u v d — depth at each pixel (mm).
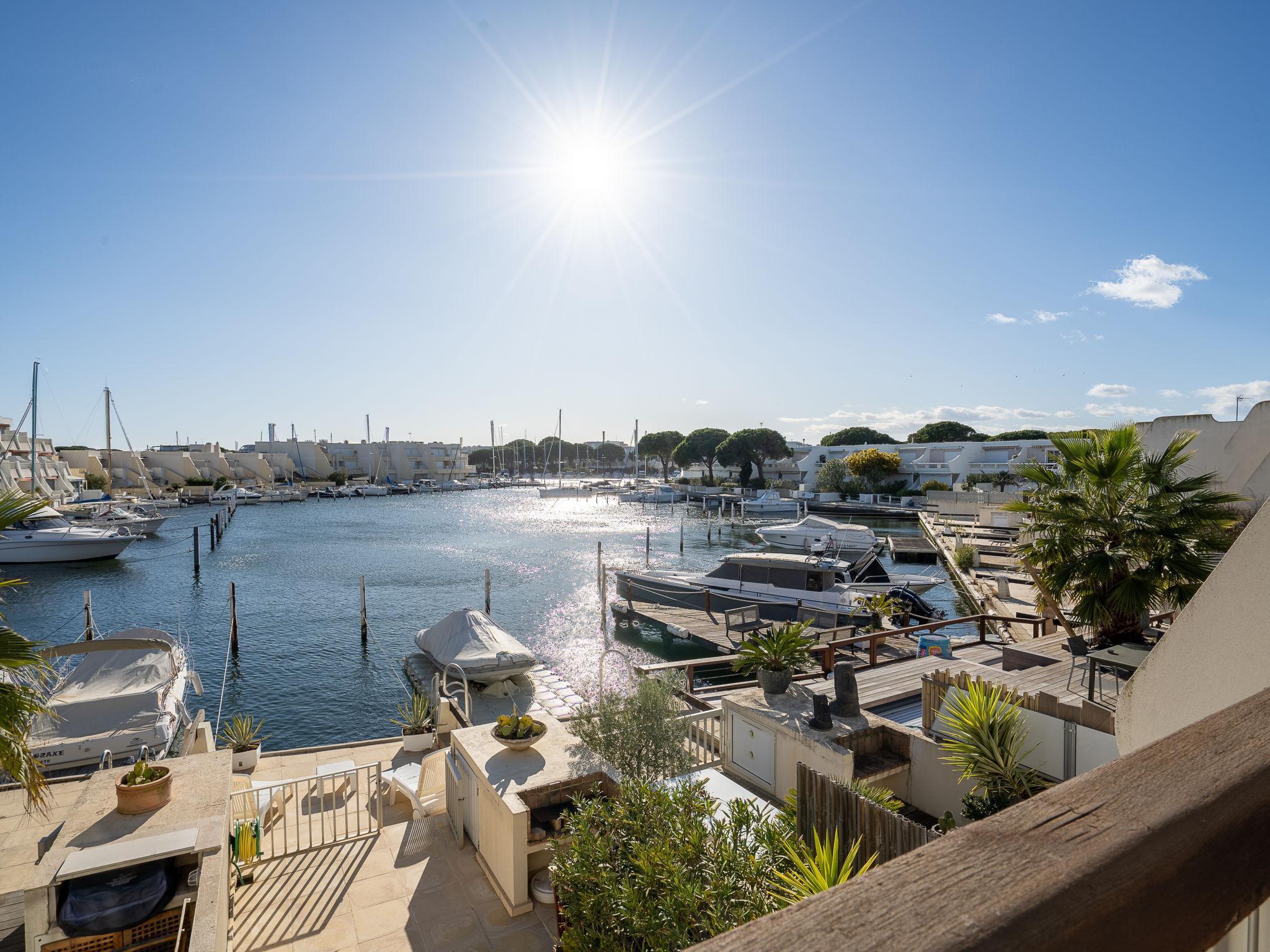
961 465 69062
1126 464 9352
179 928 5082
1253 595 2359
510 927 6047
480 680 16766
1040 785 6039
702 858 4059
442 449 129625
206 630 24578
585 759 6898
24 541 37094
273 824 8125
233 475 100562
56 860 4961
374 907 6371
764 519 62375
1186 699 2707
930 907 604
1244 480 20359
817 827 5012
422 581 33156
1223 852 782
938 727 7445
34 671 6199
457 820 7695
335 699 17875
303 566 37875
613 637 23297
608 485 104062
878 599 19375
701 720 9125
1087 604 9359
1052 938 604
